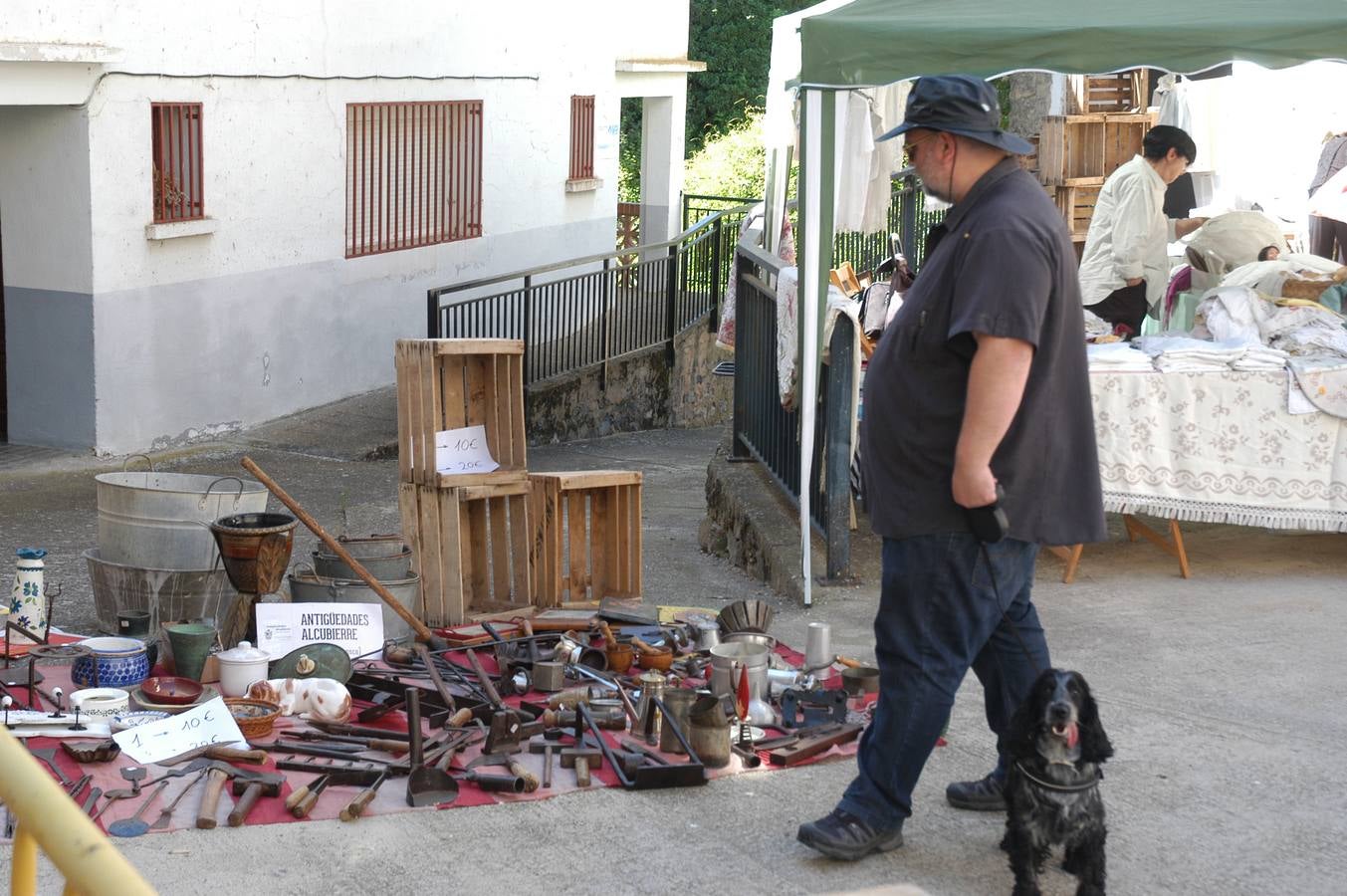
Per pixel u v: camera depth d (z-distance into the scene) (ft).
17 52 29.78
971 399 11.63
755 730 15.84
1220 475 21.76
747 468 28.71
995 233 11.63
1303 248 36.91
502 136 49.96
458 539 20.53
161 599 19.65
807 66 20.76
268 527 19.01
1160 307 29.76
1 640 19.17
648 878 12.52
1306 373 21.48
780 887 12.39
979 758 15.42
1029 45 20.38
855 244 39.34
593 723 15.43
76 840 5.50
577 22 53.83
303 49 39.65
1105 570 22.65
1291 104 37.52
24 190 33.45
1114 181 27.66
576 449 44.16
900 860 12.95
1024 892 11.75
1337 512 21.81
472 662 17.61
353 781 14.29
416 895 12.09
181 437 36.50
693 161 91.97
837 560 22.52
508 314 42.83
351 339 43.16
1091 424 12.41
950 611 12.30
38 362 34.24
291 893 12.03
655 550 28.27
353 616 18.62
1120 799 14.34
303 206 40.34
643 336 49.24
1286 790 14.61
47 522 28.27
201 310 36.73
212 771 14.07
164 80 34.71
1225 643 19.16
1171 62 20.45
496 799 14.02
